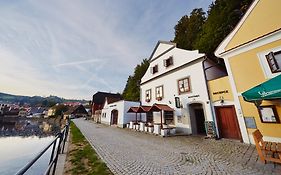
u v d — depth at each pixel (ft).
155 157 22.18
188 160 20.51
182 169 17.30
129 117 76.38
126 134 48.34
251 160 19.38
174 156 22.54
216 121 37.27
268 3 28.14
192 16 86.53
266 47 27.86
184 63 49.75
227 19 53.26
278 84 19.43
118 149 27.43
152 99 63.72
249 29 30.63
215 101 38.04
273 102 25.72
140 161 20.40
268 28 27.78
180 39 89.45
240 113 31.14
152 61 67.92
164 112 54.54
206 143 31.42
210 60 45.85
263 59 28.09
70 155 24.36
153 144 31.65
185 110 46.68
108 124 94.22
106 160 20.95
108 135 46.24
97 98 163.22
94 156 22.88
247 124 29.73
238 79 31.89
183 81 48.98
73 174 16.35
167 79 56.24
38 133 97.76
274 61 26.40
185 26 90.38
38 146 59.26
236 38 32.78
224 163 18.79
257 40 28.91
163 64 59.47
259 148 18.47
